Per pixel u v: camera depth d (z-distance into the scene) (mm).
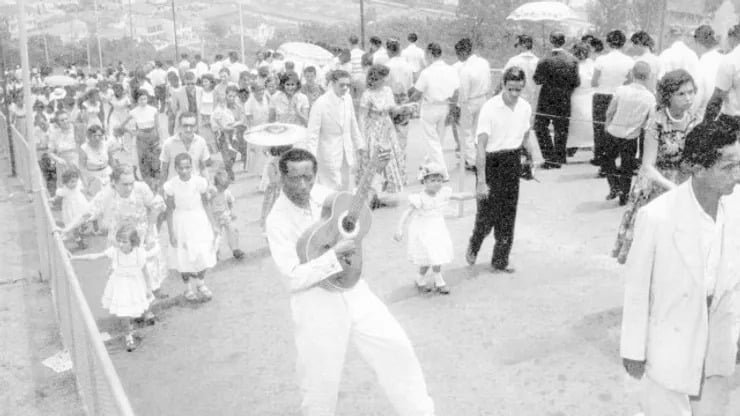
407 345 4445
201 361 6082
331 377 4406
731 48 8305
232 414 5211
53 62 101188
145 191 7281
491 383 5344
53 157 12273
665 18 10969
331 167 9289
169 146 9391
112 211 7215
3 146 18203
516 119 7086
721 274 3441
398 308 6824
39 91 22859
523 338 6039
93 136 11219
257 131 9164
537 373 5449
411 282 7480
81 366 5320
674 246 3387
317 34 58781
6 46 43062
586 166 12164
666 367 3514
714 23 9805
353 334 4461
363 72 13516
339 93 9133
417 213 6977
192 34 141750
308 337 4352
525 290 7062
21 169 14383
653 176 5930
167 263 7949
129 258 6480
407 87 12898
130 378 5875
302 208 4465
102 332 6855
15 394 5867
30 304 7809
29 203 12672
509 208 7359
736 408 4629
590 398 5055
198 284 7441
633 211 6289
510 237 7465
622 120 9500
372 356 4449
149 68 26156
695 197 3357
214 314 7078
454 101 11297
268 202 9422
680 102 5762
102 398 4094
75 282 5336
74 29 112312
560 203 10016
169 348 6387
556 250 8148
